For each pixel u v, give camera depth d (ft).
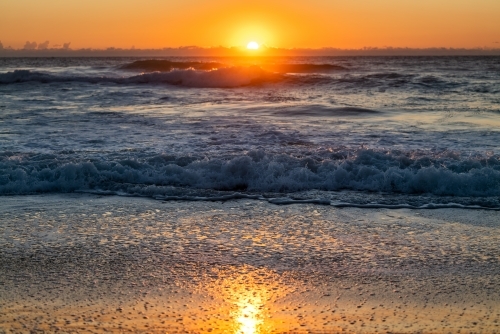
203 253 14.48
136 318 10.62
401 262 13.80
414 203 19.57
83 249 14.80
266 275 12.97
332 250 14.73
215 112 45.55
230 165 22.74
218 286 12.30
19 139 31.94
